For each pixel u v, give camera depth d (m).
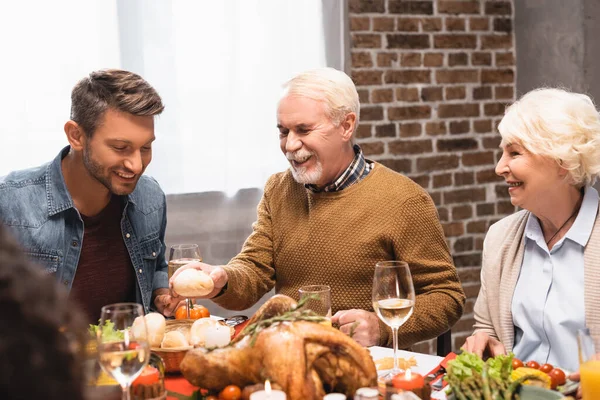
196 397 1.38
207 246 3.46
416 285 2.14
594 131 1.73
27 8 3.04
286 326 1.26
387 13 3.70
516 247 1.90
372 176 2.21
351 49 3.64
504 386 1.26
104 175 1.99
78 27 3.13
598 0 3.50
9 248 0.51
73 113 1.99
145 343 1.17
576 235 1.77
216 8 3.38
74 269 2.09
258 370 1.26
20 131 3.06
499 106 4.00
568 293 1.77
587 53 3.50
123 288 2.20
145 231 2.23
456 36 3.87
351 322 1.76
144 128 1.97
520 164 1.78
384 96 3.72
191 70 3.36
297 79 2.16
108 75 1.95
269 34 3.49
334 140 2.15
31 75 3.06
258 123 3.50
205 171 3.42
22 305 0.48
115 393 1.27
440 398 1.34
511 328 1.88
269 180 2.43
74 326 0.51
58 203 2.08
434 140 3.85
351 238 2.15
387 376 1.40
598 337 1.21
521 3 3.93
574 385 1.35
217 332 1.38
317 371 1.27
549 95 1.78
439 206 3.89
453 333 3.93
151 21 3.27
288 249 2.26
